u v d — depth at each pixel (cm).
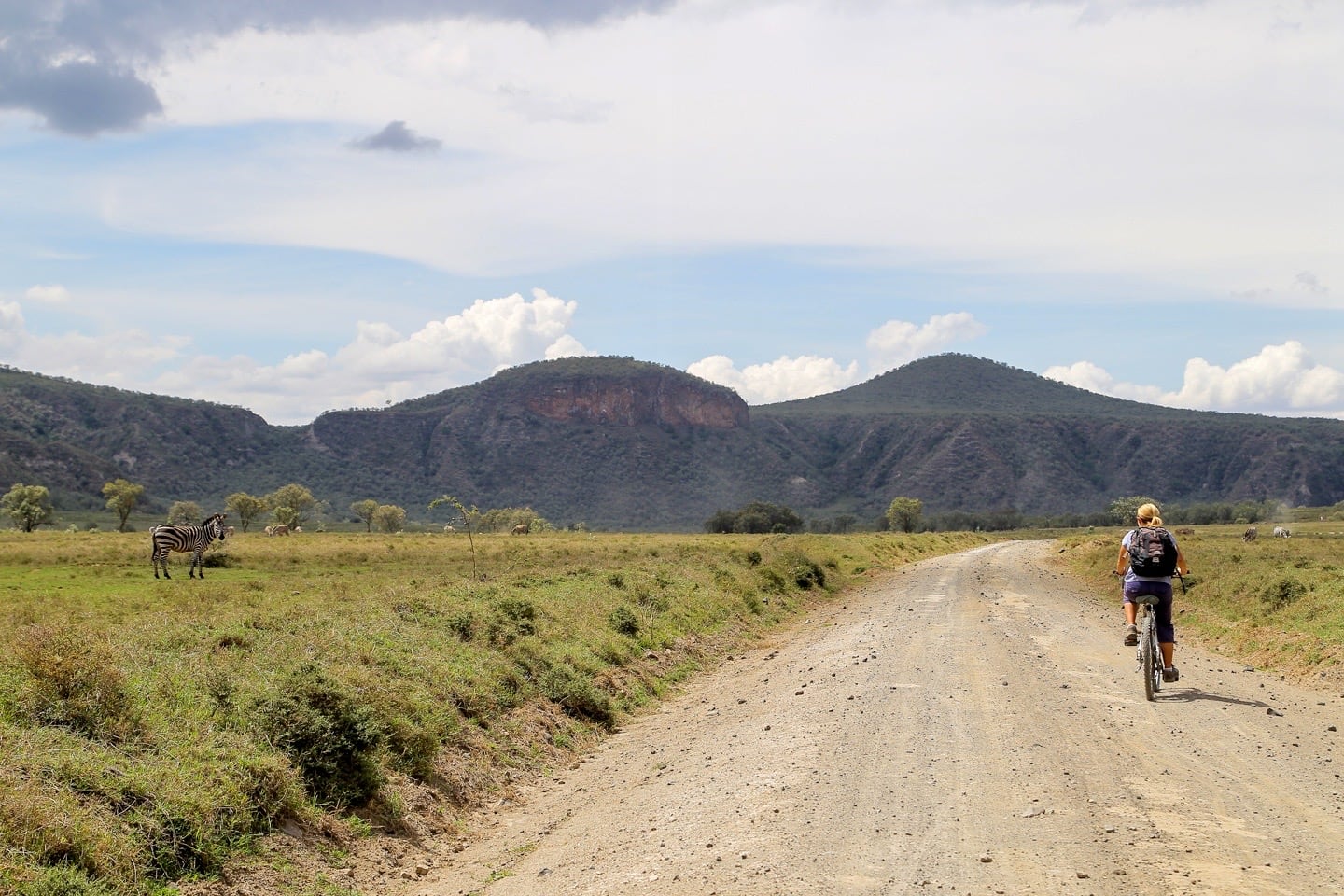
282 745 865
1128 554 1225
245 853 726
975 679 1344
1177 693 1244
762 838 712
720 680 1689
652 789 957
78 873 603
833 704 1215
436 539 7225
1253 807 750
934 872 621
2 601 2044
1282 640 1598
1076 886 590
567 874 717
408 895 742
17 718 783
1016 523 17762
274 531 7612
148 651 1098
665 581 2516
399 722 996
